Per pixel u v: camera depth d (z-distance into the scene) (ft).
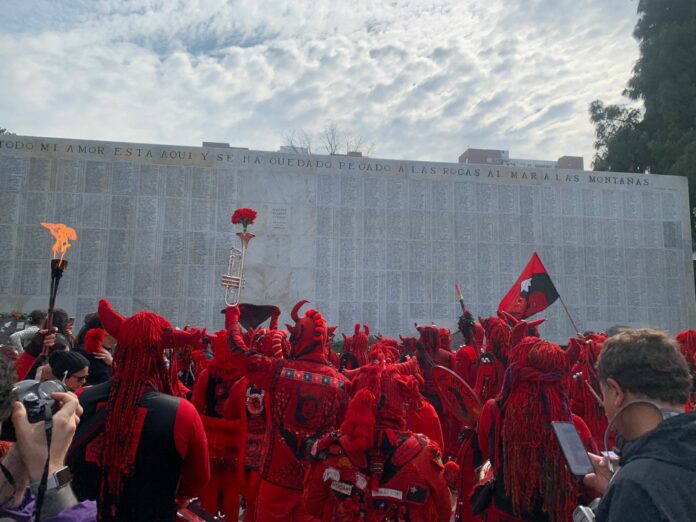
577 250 61.11
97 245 53.16
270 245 56.18
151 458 8.74
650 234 62.69
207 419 15.88
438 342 22.33
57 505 8.25
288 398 11.61
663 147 80.84
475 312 58.29
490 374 17.58
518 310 26.68
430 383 21.45
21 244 52.01
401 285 57.67
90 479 8.93
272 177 57.26
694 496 4.98
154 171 55.16
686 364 6.14
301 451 11.62
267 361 11.79
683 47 82.84
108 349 18.25
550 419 9.88
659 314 61.31
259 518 11.88
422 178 59.77
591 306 60.29
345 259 57.26
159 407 9.02
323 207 57.77
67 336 22.80
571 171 62.54
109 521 8.66
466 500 12.69
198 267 54.44
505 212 60.54
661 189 63.87
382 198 58.85
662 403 5.96
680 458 5.20
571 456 7.49
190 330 9.46
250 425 14.44
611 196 62.75
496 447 10.50
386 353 12.09
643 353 6.04
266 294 55.26
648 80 85.40
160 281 53.62
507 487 10.09
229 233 55.52
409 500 9.27
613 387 6.27
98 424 9.05
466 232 59.62
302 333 12.35
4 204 52.37
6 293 51.13
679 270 62.59
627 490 5.22
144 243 53.93
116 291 52.75
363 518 9.30
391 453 9.41
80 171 53.93
